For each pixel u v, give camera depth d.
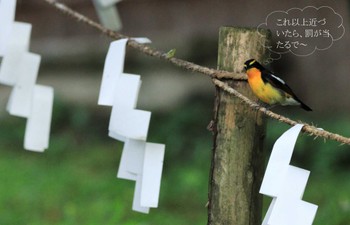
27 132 5.93
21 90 5.91
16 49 5.91
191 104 17.28
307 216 4.97
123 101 5.54
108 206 11.41
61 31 19.81
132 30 19.12
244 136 5.55
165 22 18.77
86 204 11.94
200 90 17.72
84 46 19.56
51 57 19.78
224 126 5.59
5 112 18.64
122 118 5.52
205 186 13.06
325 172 13.81
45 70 19.73
